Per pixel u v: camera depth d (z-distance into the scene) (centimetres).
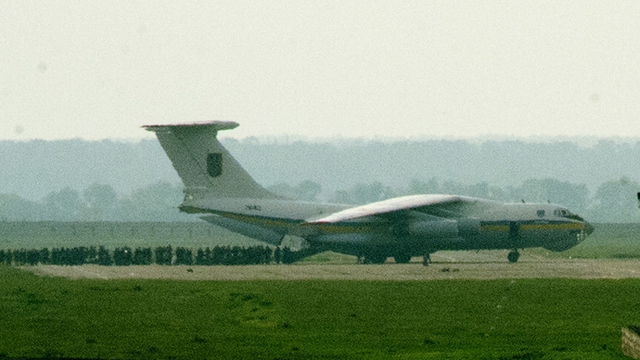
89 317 13088
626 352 9794
